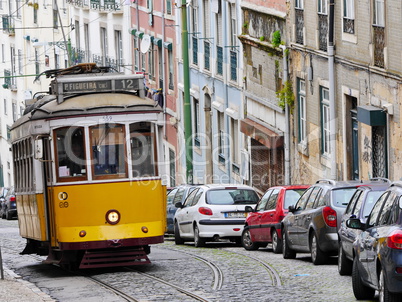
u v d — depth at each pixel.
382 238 16.61
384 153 33.53
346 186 25.34
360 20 34.69
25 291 22.44
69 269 27.75
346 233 21.97
